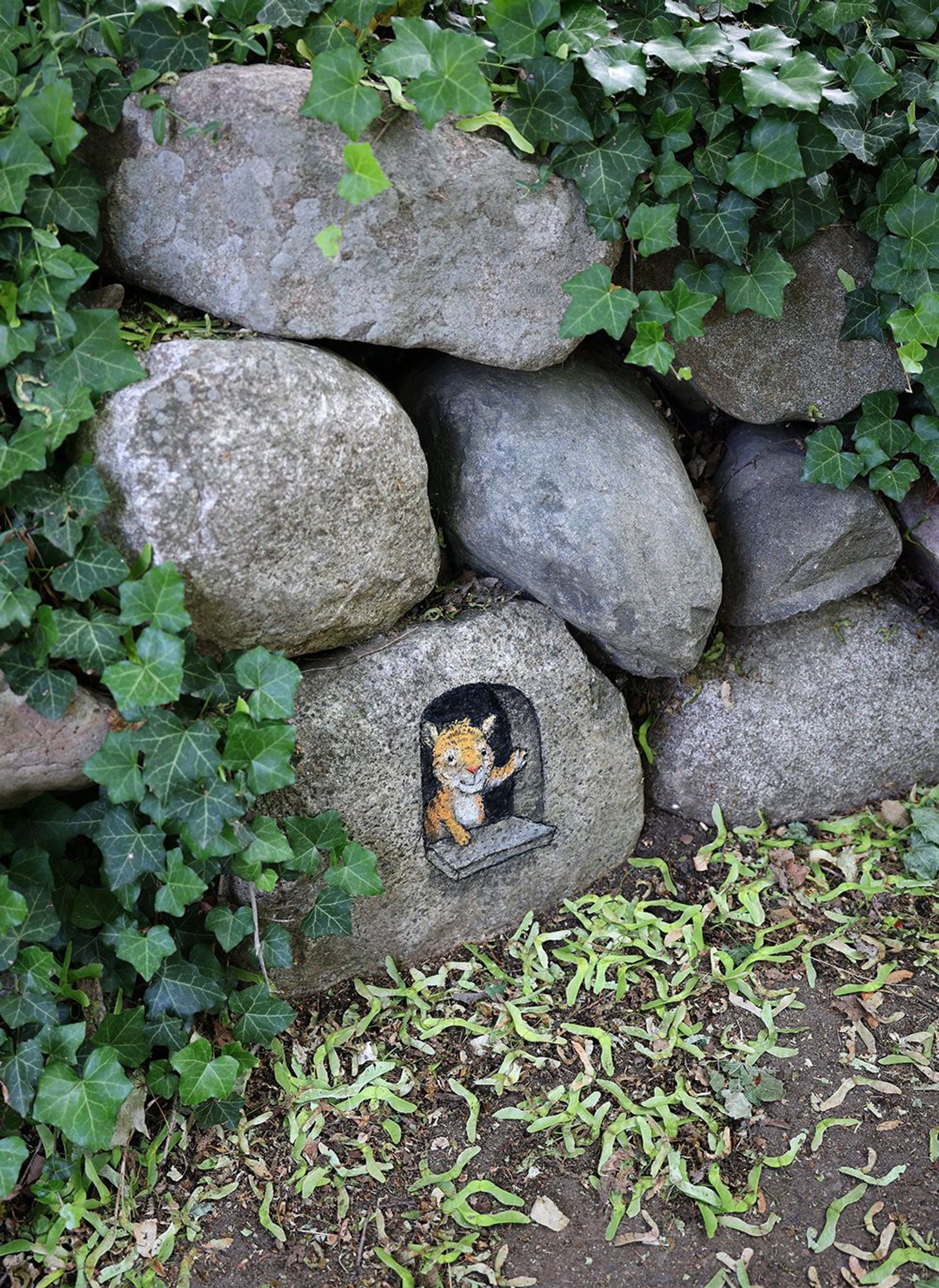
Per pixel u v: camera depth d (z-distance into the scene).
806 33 1.30
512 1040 1.29
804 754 1.47
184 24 1.14
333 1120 1.24
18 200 1.10
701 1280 1.15
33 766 1.14
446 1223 1.18
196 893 1.16
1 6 1.13
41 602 1.13
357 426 1.18
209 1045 1.19
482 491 1.31
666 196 1.24
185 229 1.17
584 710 1.36
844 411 1.39
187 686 1.15
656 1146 1.22
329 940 1.30
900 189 1.30
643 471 1.32
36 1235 1.16
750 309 1.32
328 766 1.25
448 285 1.21
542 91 1.19
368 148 1.10
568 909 1.40
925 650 1.50
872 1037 1.30
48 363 1.12
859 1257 1.16
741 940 1.38
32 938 1.16
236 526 1.14
